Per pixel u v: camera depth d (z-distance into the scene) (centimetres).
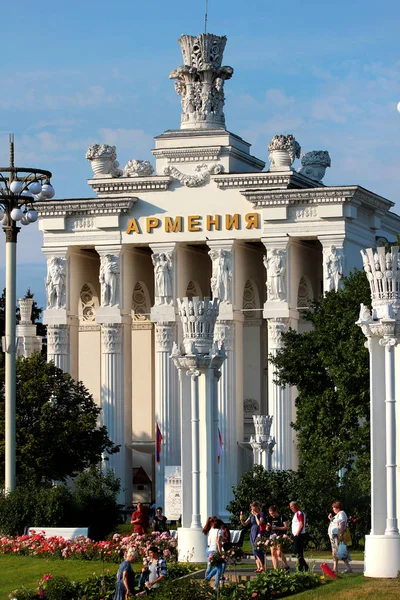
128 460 15850
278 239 15100
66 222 15912
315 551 9638
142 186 15712
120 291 15762
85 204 15738
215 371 8931
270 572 7662
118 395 15688
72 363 16025
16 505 10294
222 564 7581
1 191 10369
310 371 11925
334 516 8062
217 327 15300
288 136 15425
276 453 14875
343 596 6994
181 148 15662
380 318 7406
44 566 8838
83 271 16212
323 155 16700
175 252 15638
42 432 12394
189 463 8875
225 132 15688
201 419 8850
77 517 10625
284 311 15000
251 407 16075
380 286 7469
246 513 10100
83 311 16600
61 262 15862
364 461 10900
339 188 14850
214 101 16025
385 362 7400
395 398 7394
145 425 16738
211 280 15462
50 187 10400
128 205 15662
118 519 11475
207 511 8800
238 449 15388
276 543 7919
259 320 16100
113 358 15688
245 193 15212
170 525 13088
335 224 14938
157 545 8938
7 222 10394
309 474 10075
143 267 16375
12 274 10400
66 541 9269
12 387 10400
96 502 10906
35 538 9350
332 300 12000
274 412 14888
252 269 15950
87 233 15825
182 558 8719
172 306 15600
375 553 7350
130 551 7250
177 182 15650
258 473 10244
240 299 15550
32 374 12744
